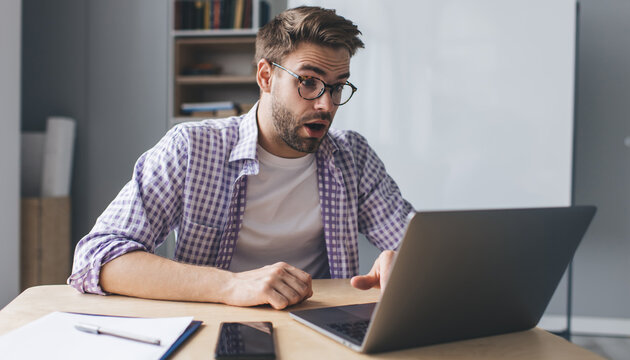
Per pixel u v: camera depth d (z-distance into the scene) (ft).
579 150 8.87
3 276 8.09
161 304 2.60
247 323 2.19
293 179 3.97
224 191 3.71
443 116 8.42
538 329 2.38
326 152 4.02
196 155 3.63
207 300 2.64
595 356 2.01
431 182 8.46
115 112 9.58
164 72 9.46
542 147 8.23
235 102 9.89
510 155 8.30
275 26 3.55
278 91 3.51
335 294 2.90
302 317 2.33
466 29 8.36
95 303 2.60
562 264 2.27
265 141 3.86
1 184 8.04
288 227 3.93
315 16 3.36
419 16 8.43
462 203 8.40
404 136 8.50
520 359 1.95
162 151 3.62
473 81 8.35
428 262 1.82
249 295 2.54
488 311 2.14
